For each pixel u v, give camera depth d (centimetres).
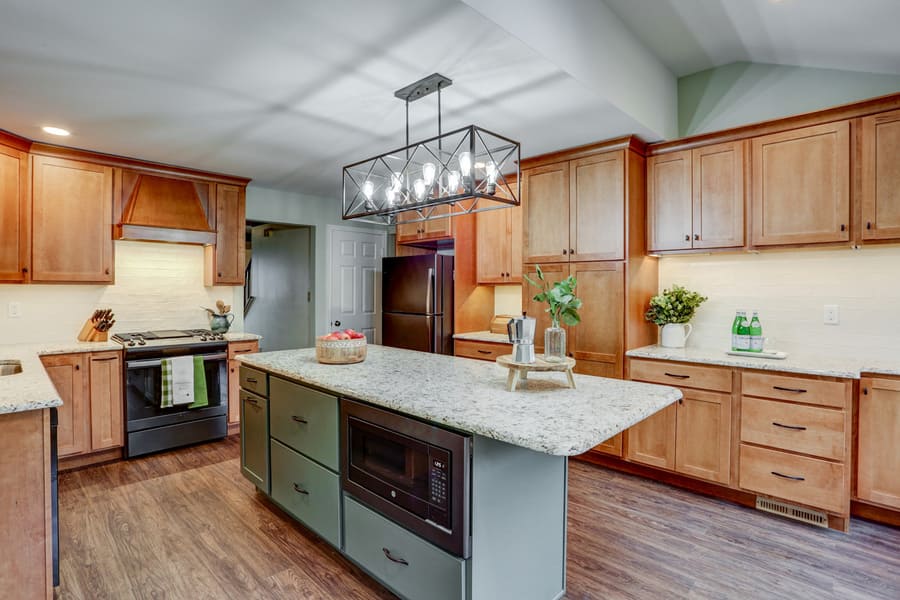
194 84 229
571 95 242
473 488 151
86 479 303
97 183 344
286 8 168
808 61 281
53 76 220
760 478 260
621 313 314
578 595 190
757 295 311
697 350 315
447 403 169
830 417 238
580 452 127
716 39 278
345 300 535
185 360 353
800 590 193
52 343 341
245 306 650
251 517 254
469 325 439
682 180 313
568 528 244
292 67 213
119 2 163
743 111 310
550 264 352
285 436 242
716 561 214
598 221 324
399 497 174
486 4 174
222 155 349
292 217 485
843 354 280
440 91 237
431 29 182
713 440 277
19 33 183
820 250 287
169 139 312
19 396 173
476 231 440
